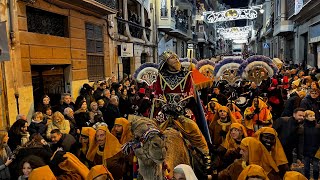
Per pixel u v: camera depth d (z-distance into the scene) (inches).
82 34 488.1
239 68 386.3
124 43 633.0
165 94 167.8
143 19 820.0
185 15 1302.9
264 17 1649.9
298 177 141.8
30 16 375.9
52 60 406.3
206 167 160.9
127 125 218.8
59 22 437.7
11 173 193.0
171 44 1134.4
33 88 388.2
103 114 323.6
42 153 186.2
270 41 1578.5
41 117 267.9
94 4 474.9
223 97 353.4
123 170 195.5
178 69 168.9
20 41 344.2
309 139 231.6
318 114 289.9
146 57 856.3
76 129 271.0
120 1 671.8
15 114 330.6
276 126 236.2
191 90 168.7
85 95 387.5
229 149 202.1
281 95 379.2
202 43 1749.5
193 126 158.6
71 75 454.0
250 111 288.5
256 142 169.5
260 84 395.9
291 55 1061.8
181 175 119.4
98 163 203.5
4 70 313.9
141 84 468.4
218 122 246.4
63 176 163.2
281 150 183.9
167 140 144.8
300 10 696.4
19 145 216.5
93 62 535.5
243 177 139.5
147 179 117.1
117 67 633.6
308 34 771.4
